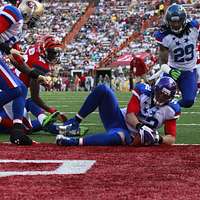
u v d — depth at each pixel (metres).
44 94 41.94
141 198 6.10
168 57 16.09
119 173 7.57
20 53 11.27
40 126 13.21
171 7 15.37
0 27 10.83
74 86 56.75
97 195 6.25
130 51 61.28
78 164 8.30
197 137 12.61
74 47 65.06
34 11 12.56
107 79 47.62
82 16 70.25
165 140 10.52
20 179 7.19
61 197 6.16
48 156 9.09
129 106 10.57
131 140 10.53
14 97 10.80
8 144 10.69
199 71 19.98
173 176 7.36
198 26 15.73
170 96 10.43
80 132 11.23
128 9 70.12
